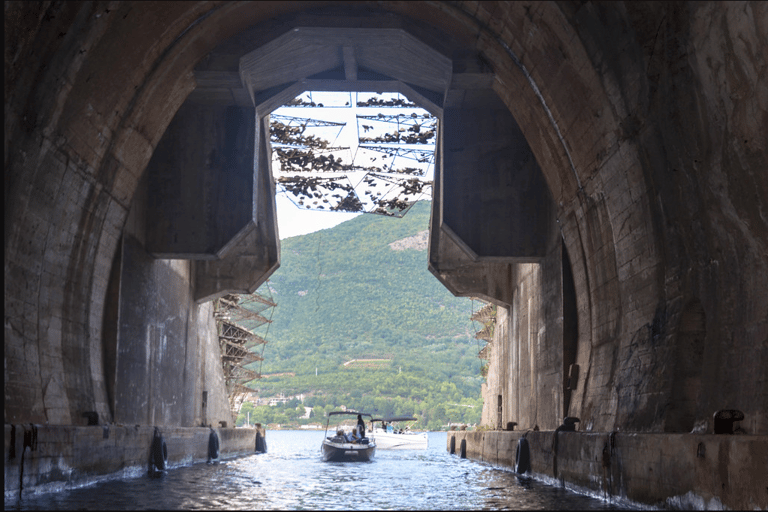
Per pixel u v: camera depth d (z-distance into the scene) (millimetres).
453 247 25734
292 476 19703
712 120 11070
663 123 12336
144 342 20578
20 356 13672
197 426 27234
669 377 12391
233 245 20875
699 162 11656
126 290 19016
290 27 17703
